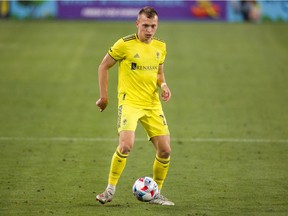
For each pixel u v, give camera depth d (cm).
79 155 4362
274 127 5288
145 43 3177
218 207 3203
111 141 4809
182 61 7781
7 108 5888
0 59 7781
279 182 3716
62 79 7019
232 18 9769
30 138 4859
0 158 4250
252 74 7300
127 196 3409
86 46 8356
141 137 4944
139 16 3155
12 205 3209
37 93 6462
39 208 3156
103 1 9800
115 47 3166
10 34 8912
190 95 6475
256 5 9719
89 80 7000
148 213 3077
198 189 3566
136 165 4119
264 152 4497
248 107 6016
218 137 4959
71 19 9856
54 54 8019
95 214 3053
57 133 5041
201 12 9762
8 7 9862
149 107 3189
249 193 3481
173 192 3500
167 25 9394
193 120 5550
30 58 7844
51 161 4184
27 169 3972
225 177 3831
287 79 7100
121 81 3209
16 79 6988
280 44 8544
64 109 5894
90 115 5703
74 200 3312
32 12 9862
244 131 5156
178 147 4634
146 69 3162
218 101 6244
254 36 8888
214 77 7181
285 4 9719
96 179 3753
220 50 8250
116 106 6066
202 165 4131
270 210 3152
